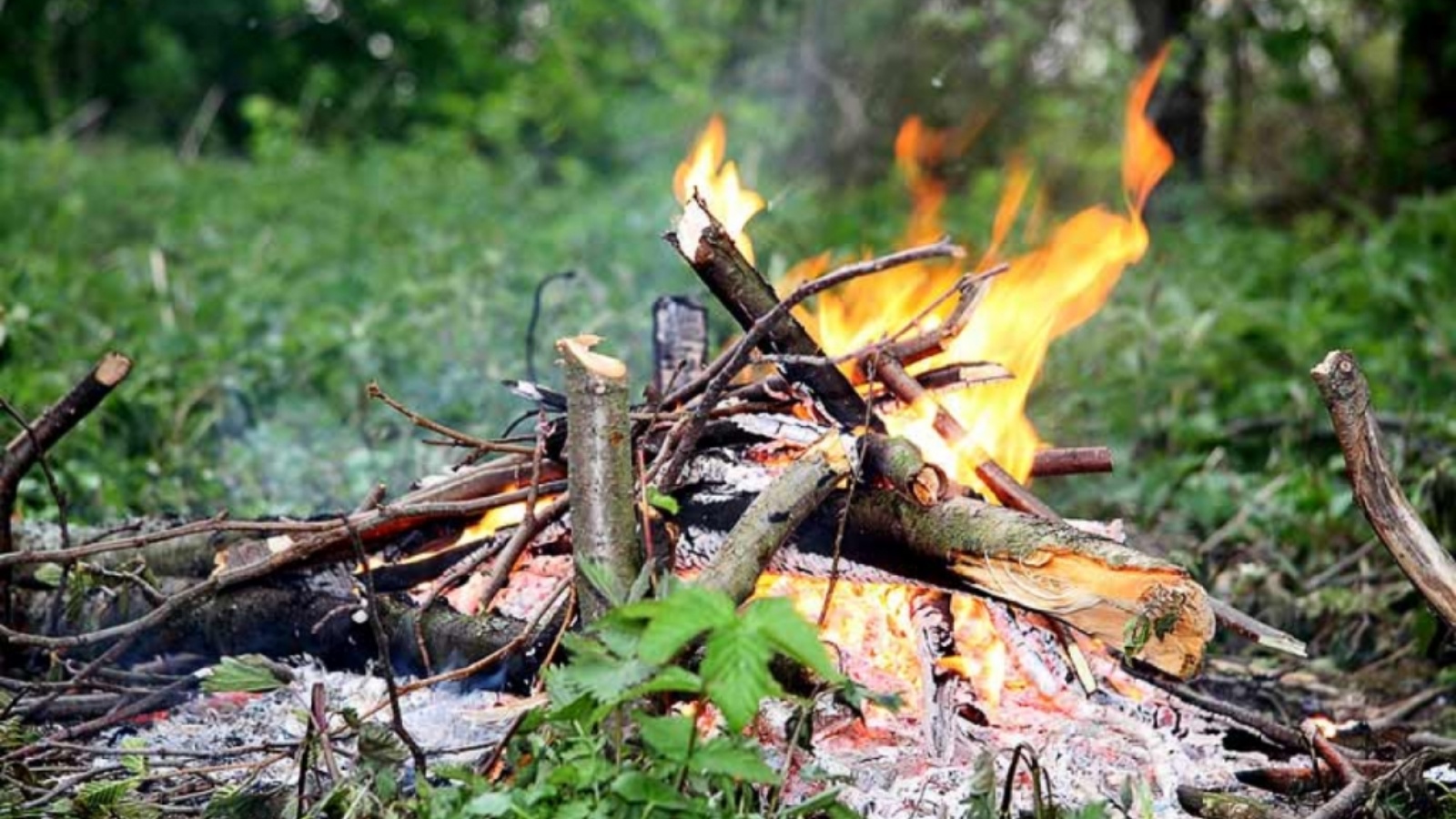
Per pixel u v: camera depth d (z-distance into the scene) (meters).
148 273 8.50
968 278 3.33
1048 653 3.64
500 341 6.73
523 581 3.79
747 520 3.13
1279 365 7.66
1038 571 3.15
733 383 3.76
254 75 18.80
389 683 2.98
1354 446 3.12
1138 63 11.82
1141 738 3.50
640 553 3.11
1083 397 6.73
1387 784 3.24
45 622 3.93
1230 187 12.44
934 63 12.63
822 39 12.86
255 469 5.79
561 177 15.08
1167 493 5.86
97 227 10.43
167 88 18.38
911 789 3.26
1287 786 3.44
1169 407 6.80
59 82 18.00
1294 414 6.59
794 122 12.76
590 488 3.02
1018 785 3.29
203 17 18.77
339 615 3.69
